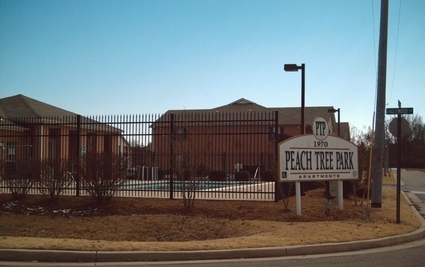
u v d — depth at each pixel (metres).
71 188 16.31
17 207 14.97
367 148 19.39
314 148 13.72
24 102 32.03
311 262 8.67
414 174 60.06
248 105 49.34
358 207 15.56
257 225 11.85
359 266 8.31
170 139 15.14
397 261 8.78
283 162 13.01
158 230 11.91
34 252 8.88
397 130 13.15
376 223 12.61
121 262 8.77
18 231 11.87
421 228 12.64
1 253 8.88
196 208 14.10
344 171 14.44
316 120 13.84
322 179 13.77
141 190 16.67
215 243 9.70
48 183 15.56
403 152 85.31
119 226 12.23
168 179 17.09
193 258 8.98
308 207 14.62
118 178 15.13
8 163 16.20
